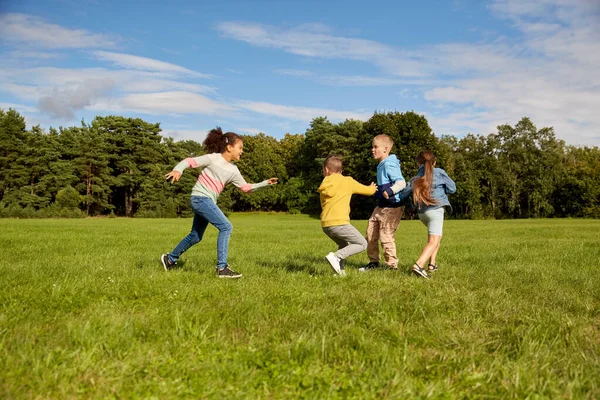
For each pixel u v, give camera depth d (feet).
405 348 10.16
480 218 177.47
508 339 11.23
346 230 19.75
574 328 11.96
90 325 10.95
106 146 201.36
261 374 8.91
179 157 212.64
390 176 22.95
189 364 9.23
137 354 9.61
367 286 17.99
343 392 8.23
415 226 87.20
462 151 208.64
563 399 8.14
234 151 20.81
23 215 166.91
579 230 63.52
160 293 15.87
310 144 217.97
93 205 202.08
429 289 17.29
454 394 8.32
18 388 7.95
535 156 194.18
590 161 217.15
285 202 228.84
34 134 193.67
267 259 27.61
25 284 16.99
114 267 22.38
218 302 14.48
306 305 14.49
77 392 8.00
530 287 17.90
